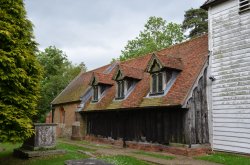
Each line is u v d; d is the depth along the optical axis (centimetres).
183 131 1572
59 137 2895
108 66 2962
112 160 1371
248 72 1461
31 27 1423
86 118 2548
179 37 4131
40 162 1365
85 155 1543
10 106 1245
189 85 1592
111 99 2258
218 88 1605
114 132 2136
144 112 1864
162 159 1436
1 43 1263
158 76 1794
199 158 1450
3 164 1365
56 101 3256
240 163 1281
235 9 1573
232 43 1563
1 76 1205
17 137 1248
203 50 1781
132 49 4369
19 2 1383
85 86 2820
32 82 1367
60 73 4434
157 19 4241
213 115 1614
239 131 1469
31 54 1409
